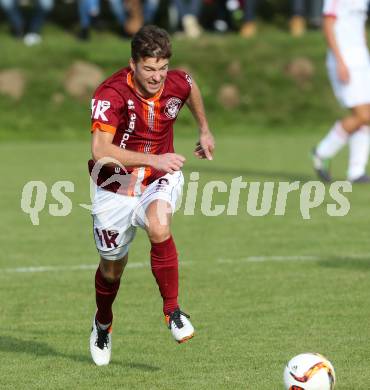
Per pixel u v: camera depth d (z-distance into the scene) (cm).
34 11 8944
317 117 8200
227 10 9331
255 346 2298
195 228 3994
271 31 9869
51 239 3816
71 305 2761
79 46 8556
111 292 2155
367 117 4900
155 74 2005
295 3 9231
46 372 2120
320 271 3142
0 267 3297
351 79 4812
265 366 2133
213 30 9575
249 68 8531
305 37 8925
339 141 4950
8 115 7906
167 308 2031
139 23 8919
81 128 7888
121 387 1997
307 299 2766
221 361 2181
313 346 2288
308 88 8425
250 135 7844
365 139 4988
